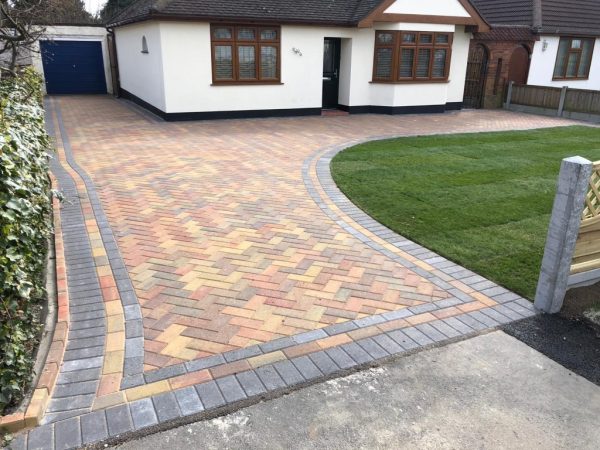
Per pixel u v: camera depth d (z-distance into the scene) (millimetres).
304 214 6672
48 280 4609
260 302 4359
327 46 17078
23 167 3873
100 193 7359
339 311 4258
